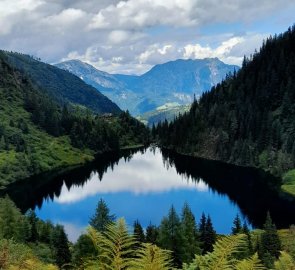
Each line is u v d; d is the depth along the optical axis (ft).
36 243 249.55
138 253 18.04
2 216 247.29
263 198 512.22
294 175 584.40
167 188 584.40
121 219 19.38
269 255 184.85
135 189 582.35
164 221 239.71
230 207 478.59
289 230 333.21
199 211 467.93
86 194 556.10
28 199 527.40
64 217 454.81
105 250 18.28
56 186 597.52
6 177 606.14
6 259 33.50
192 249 229.66
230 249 19.12
